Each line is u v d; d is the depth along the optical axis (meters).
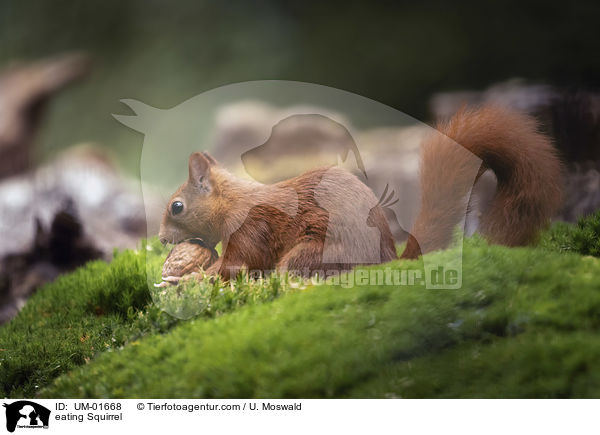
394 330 7.46
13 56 31.58
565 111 16.09
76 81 26.78
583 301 7.44
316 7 33.06
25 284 14.57
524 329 7.35
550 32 28.44
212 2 33.22
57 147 27.98
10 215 15.86
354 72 31.31
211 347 7.61
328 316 7.78
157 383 7.52
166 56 32.12
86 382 8.07
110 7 32.59
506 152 9.59
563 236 10.79
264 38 32.66
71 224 15.04
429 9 31.69
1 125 24.45
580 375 6.50
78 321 10.62
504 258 8.64
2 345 9.98
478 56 29.83
